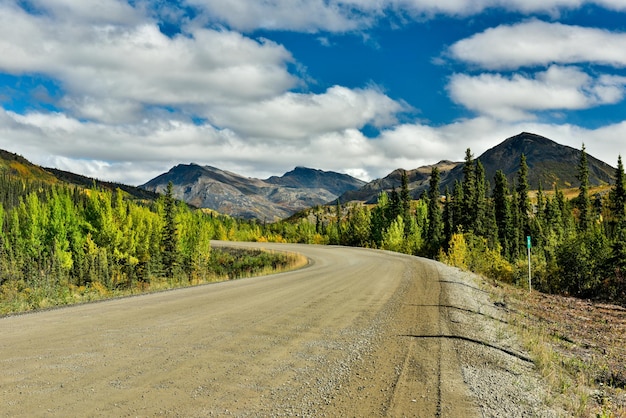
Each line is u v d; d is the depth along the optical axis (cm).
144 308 1080
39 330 793
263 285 1716
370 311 1066
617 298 2533
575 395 576
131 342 700
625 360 892
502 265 3925
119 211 4722
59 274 3647
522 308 1518
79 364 568
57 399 440
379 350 687
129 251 4659
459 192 7469
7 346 665
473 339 786
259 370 563
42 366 556
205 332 788
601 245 2894
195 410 421
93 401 437
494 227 6569
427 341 752
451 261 3878
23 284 2261
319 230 11350
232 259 5694
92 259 3962
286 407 438
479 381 546
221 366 575
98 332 777
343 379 537
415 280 1861
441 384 523
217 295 1373
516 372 618
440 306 1151
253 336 764
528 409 470
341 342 736
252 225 13300
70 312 1013
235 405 439
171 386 490
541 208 8244
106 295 1419
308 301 1232
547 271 3256
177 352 641
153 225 5056
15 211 4672
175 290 1548
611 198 7125
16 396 446
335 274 2261
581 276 2955
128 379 510
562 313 1614
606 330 1320
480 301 1388
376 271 2405
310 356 641
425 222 8069
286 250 6169
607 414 500
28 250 4112
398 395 483
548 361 714
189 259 5112
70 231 4425
